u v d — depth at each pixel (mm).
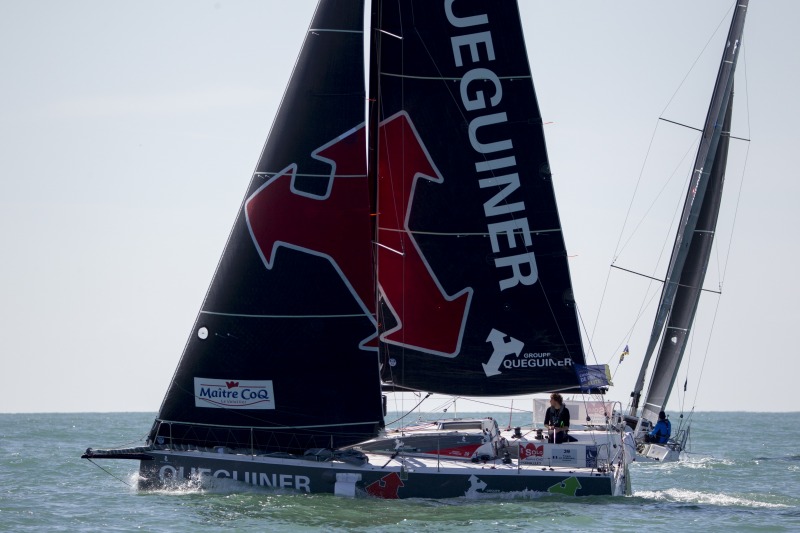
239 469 62000
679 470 102625
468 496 61000
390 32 68062
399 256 68312
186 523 56438
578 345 68188
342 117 63656
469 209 68312
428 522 57000
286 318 62750
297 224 63156
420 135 68062
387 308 68438
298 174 63375
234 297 62844
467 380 68375
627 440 70312
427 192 68188
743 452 135000
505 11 68188
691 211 119500
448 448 64500
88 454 61750
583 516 59812
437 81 68125
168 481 62562
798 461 113500
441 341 68375
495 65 68312
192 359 62844
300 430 62406
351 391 62625
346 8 64062
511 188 68375
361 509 59062
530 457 64812
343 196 63375
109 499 66438
